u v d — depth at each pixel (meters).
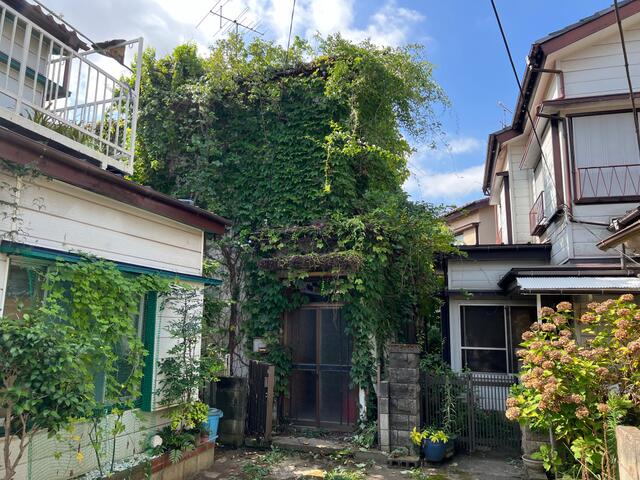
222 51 9.25
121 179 4.57
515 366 9.30
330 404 7.63
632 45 8.59
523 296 9.37
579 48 8.74
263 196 8.69
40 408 3.14
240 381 6.95
